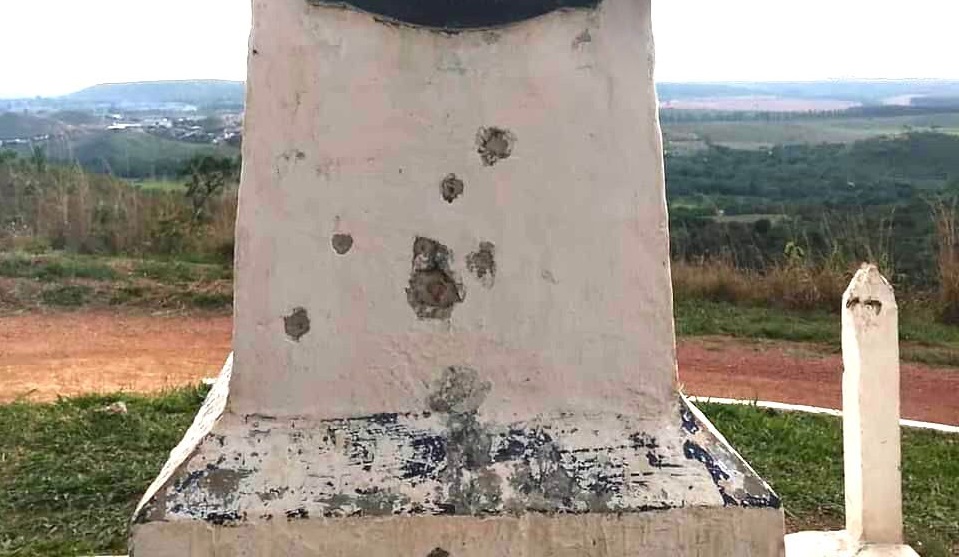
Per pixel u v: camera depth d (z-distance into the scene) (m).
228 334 8.42
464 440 2.15
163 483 2.06
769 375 7.44
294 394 2.17
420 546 2.06
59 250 10.93
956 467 5.19
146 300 9.28
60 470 4.62
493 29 2.16
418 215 2.18
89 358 7.55
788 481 4.87
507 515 2.07
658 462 2.15
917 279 9.61
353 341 2.18
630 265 2.21
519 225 2.19
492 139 2.18
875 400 3.80
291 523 2.03
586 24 2.17
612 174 2.20
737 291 9.77
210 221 11.86
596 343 2.21
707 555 2.11
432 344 2.19
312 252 2.16
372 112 2.15
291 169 2.15
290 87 2.14
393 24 2.14
